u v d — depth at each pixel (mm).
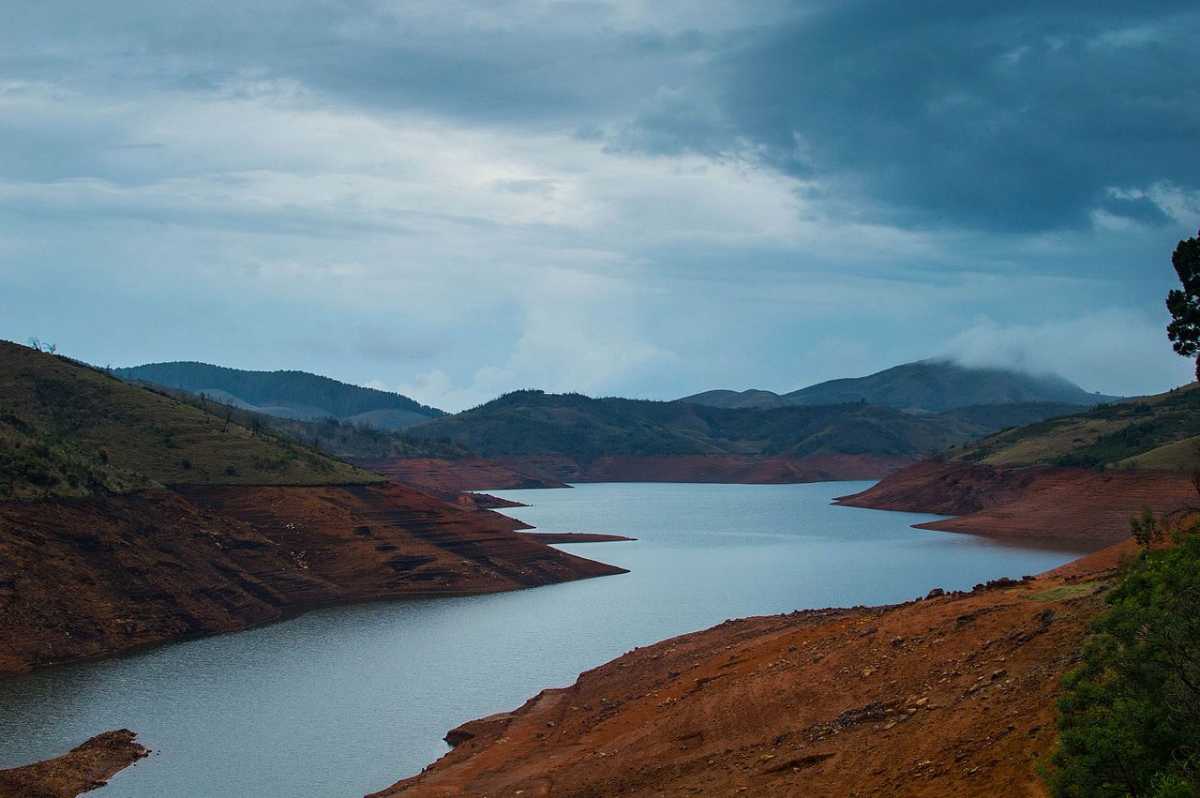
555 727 40875
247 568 84312
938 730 23734
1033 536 136125
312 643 67062
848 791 22844
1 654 58812
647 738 33219
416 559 94062
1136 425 171125
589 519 177750
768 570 103875
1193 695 16828
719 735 31109
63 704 51031
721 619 74062
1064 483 155375
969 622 30672
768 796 24391
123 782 39469
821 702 30266
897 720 25969
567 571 100375
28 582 65000
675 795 26953
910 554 118312
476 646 65375
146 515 81938
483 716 48125
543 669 58250
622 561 113625
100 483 81438
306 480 102562
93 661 61344
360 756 42312
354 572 90375
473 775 35094
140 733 46031
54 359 118750
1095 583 30562
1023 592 33250
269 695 52719
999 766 20359
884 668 30484
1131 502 133000
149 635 67750
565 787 30797
